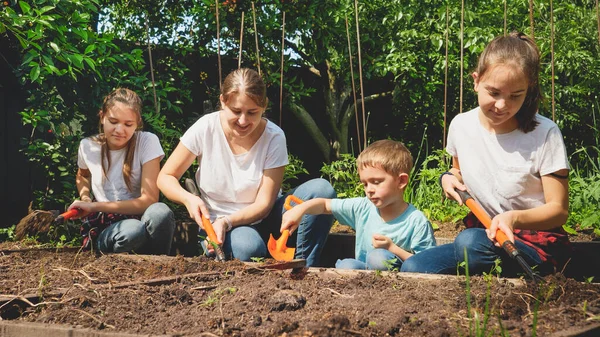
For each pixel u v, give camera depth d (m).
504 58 2.74
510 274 3.01
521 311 2.26
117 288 2.63
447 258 3.08
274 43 7.95
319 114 9.20
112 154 3.98
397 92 8.83
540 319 2.15
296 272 2.96
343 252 4.30
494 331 2.04
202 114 7.07
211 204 3.75
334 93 9.08
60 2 5.07
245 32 7.83
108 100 3.85
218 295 2.49
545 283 2.56
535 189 3.02
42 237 4.64
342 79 9.02
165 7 7.81
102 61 5.53
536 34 8.20
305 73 9.05
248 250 3.40
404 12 8.19
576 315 2.17
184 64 7.42
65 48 5.02
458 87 8.81
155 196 3.95
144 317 2.26
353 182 6.00
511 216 2.77
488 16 8.16
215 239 3.35
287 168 6.28
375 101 9.44
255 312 2.28
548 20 8.49
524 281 2.69
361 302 2.41
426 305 2.37
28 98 5.34
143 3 7.64
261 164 3.71
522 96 2.80
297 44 8.67
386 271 2.97
